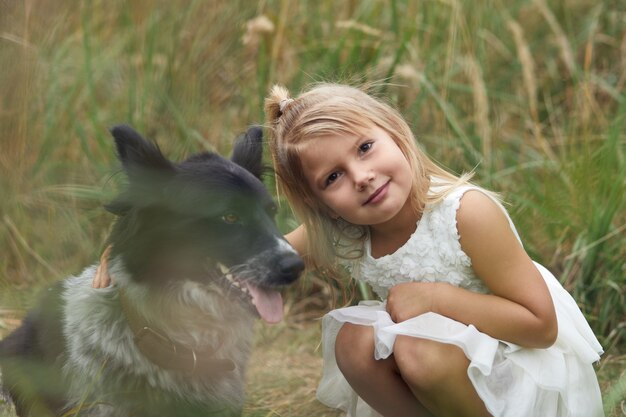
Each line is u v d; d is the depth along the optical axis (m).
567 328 2.96
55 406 3.14
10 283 4.71
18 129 5.14
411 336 2.83
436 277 2.95
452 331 2.81
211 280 3.07
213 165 3.12
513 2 6.25
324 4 5.83
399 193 2.84
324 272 3.43
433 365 2.77
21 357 3.28
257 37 5.37
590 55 5.61
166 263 3.02
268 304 2.97
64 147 5.35
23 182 5.12
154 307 3.04
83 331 3.06
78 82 5.50
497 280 2.86
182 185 3.04
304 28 5.83
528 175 5.00
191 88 5.52
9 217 5.01
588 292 4.35
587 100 5.39
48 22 5.60
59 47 5.60
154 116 5.39
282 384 3.96
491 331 2.84
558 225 4.59
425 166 3.04
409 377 2.81
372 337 2.97
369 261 3.10
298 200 3.10
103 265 3.10
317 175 2.88
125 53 5.71
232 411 3.22
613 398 3.02
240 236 3.02
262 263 2.97
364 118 2.85
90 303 3.09
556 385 2.83
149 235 3.02
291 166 3.01
